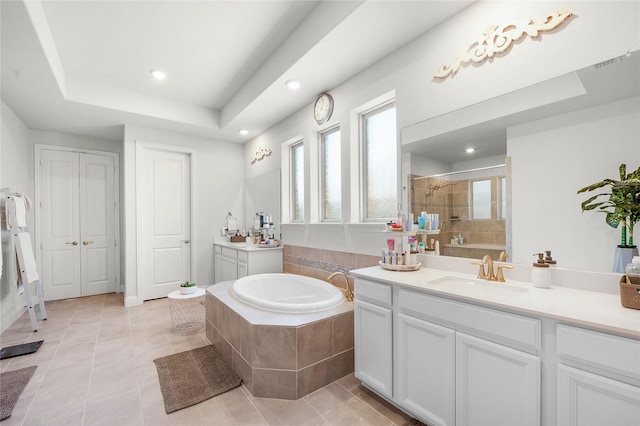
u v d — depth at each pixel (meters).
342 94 2.80
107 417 1.65
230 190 4.88
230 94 3.66
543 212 1.51
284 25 2.37
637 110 1.24
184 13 2.17
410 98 2.18
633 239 1.25
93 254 4.43
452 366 1.39
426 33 2.06
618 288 1.29
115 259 4.61
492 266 1.63
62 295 4.18
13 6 1.74
